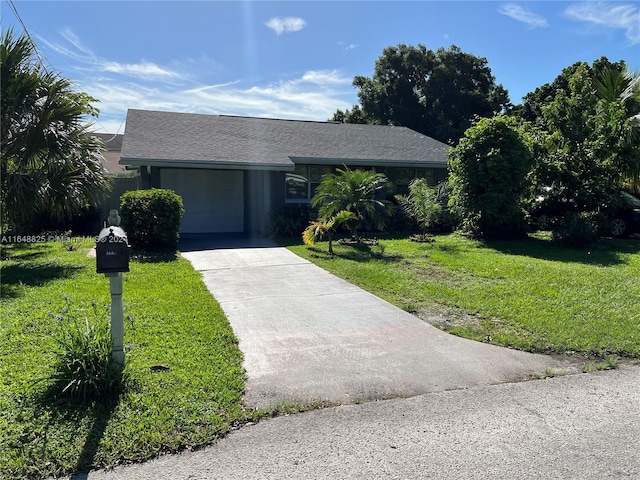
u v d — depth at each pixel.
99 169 9.80
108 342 3.52
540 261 9.37
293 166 13.21
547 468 2.75
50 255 9.69
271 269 8.67
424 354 4.60
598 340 4.93
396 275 8.01
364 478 2.63
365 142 16.31
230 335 4.94
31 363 3.95
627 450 2.95
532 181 12.52
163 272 7.98
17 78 8.27
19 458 2.69
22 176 8.52
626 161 12.02
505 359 4.50
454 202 12.88
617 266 8.80
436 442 3.02
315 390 3.76
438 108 32.09
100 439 2.90
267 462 2.76
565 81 23.16
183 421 3.15
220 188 15.16
